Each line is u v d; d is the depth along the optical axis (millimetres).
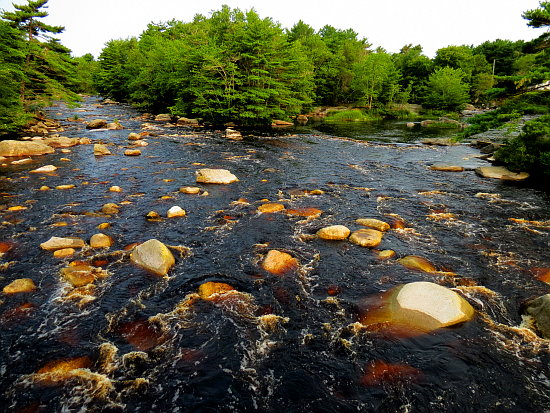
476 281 7426
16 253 8312
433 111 56469
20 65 26391
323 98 64062
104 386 4738
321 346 5562
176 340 5656
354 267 8023
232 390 4734
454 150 24344
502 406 4492
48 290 6859
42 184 14016
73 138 23062
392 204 12586
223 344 5594
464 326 5930
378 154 22422
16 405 4398
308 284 7336
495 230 10250
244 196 13195
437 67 69688
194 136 28391
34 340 5551
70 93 30672
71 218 10625
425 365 5152
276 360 5277
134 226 10180
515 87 15414
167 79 45531
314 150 23531
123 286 7098
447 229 10305
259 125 38938
